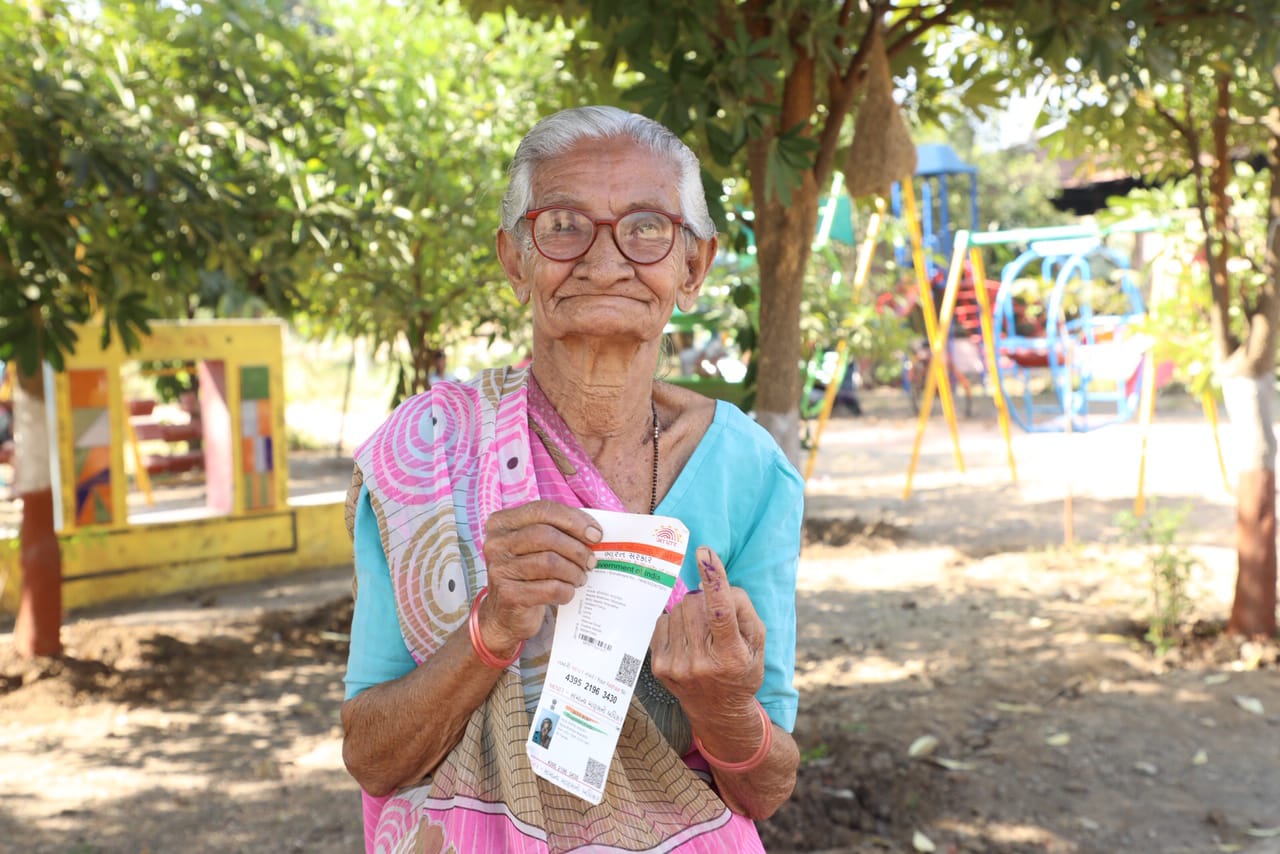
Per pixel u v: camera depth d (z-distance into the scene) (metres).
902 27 3.91
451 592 1.30
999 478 12.63
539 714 1.22
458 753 1.31
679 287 1.41
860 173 3.72
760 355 3.75
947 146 17.39
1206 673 5.82
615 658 1.20
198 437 12.46
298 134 6.64
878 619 7.21
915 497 11.63
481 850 1.26
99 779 4.96
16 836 4.37
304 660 6.79
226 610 8.05
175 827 4.48
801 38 3.39
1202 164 6.62
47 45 5.68
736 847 1.37
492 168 7.50
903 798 4.48
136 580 8.53
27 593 6.44
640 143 1.33
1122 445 14.81
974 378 23.41
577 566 1.19
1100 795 4.50
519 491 1.33
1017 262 12.34
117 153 5.25
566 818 1.29
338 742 5.46
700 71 3.21
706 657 1.22
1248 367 6.16
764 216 3.66
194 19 6.04
